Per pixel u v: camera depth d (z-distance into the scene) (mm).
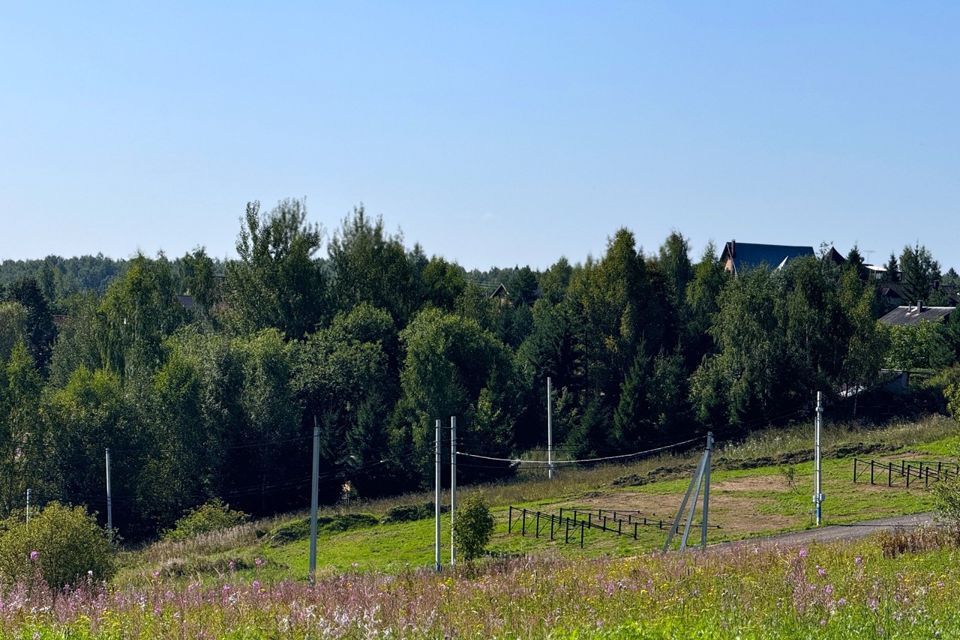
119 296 73438
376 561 37719
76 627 10938
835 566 17938
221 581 16500
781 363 67250
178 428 58500
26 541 24156
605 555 33281
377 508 51969
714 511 43031
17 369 55969
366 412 63250
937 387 69500
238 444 60781
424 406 63375
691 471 53781
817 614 11430
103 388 58656
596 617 11656
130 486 56938
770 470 52719
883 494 44125
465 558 33812
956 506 23469
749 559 18359
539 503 48094
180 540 48281
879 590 12883
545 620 11008
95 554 24844
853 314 68625
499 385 70250
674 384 68562
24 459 55906
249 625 10805
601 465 64625
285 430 61938
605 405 76188
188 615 11523
